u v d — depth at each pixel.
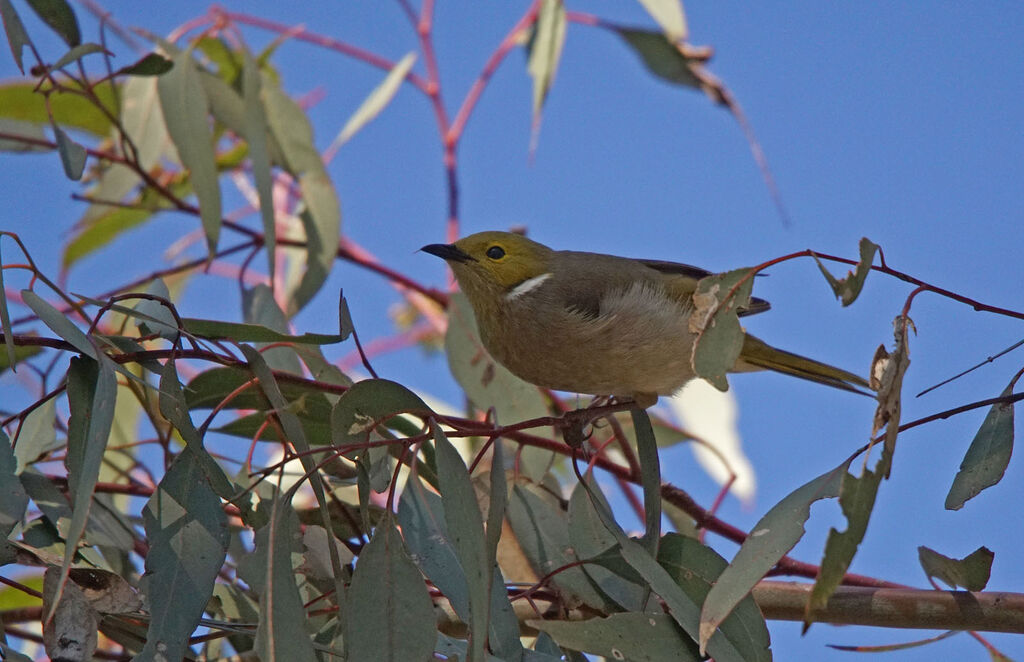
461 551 6.32
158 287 8.17
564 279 10.35
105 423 6.19
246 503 7.53
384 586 6.46
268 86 11.48
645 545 7.78
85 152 9.00
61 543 7.93
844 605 7.77
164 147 12.62
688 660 7.04
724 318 6.66
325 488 8.49
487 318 10.61
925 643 7.87
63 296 6.93
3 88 12.06
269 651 6.13
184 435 7.09
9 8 9.05
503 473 6.71
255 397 8.55
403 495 7.42
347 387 7.89
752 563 6.53
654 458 8.06
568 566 7.63
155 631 6.60
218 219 10.55
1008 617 7.41
